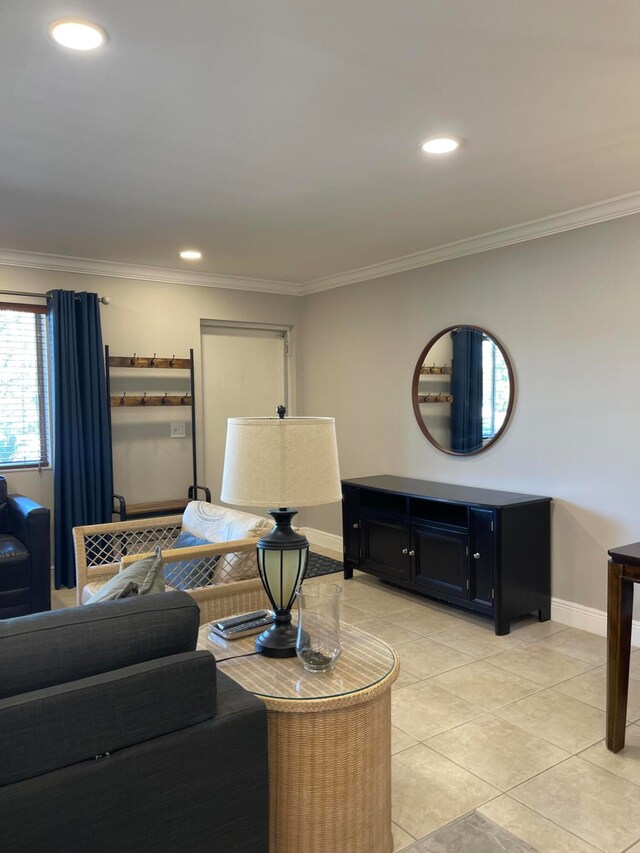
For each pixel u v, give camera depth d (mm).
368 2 1579
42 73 1915
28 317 4410
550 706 2635
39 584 3641
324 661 1729
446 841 1837
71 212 3336
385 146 2504
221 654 1864
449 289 4211
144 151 2535
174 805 1312
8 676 1214
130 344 4762
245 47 1783
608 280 3305
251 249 4191
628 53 1838
